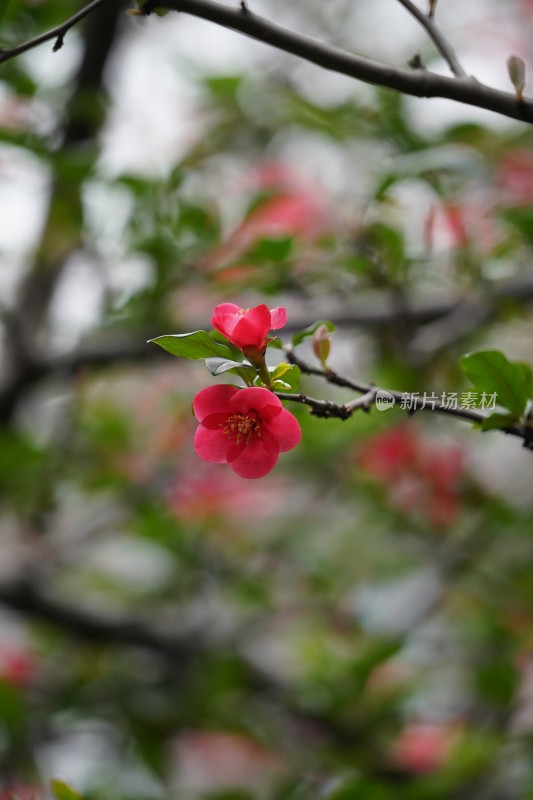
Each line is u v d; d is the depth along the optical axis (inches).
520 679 64.3
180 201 69.6
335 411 50.2
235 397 49.1
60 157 64.0
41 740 69.2
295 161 85.0
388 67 49.8
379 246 68.1
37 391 85.4
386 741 66.2
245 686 74.9
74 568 98.6
